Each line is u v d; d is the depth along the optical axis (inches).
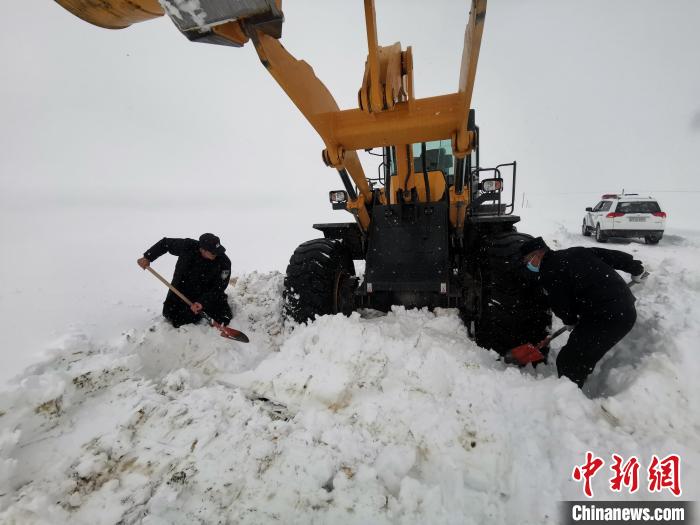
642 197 386.0
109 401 78.4
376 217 122.9
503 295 95.7
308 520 51.9
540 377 85.7
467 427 63.4
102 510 55.3
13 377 81.4
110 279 214.4
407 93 76.0
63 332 113.9
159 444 66.6
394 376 78.7
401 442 63.7
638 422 62.4
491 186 119.8
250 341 113.1
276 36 56.4
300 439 64.8
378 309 126.0
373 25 58.3
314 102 76.8
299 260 117.9
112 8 47.7
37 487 58.5
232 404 75.7
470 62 59.5
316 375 81.6
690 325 76.2
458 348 88.4
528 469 56.1
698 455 54.3
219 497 56.4
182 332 106.0
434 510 51.4
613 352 88.1
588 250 86.0
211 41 55.4
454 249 133.7
